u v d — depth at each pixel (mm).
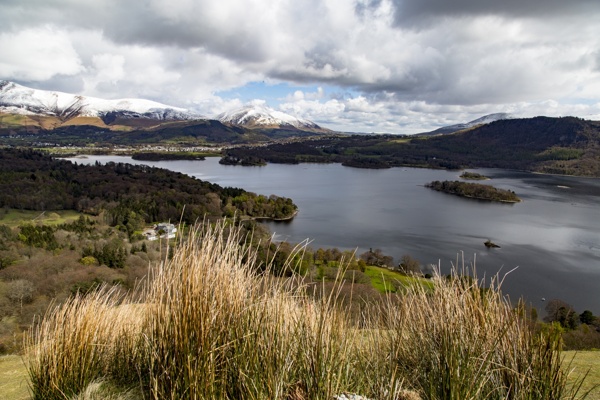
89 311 3746
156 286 2895
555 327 2787
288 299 2943
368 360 3107
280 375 2504
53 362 3396
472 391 2520
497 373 2689
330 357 2686
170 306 2635
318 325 2756
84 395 3146
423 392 2795
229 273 2719
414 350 3109
